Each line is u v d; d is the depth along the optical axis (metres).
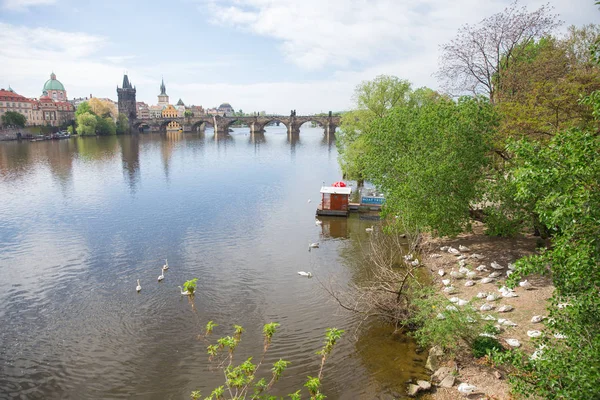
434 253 35.75
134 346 24.28
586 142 11.48
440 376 19.11
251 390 19.94
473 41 48.16
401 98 64.06
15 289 32.50
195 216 54.28
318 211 53.94
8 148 148.12
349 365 21.38
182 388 20.48
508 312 23.14
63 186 76.12
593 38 45.41
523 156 12.73
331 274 34.16
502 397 16.59
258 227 48.94
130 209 58.31
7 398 20.22
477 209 36.16
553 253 11.75
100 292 31.72
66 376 21.77
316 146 171.62
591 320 11.49
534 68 40.78
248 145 175.75
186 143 183.88
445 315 19.67
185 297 30.50
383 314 24.58
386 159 36.75
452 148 30.89
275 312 27.80
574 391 10.33
